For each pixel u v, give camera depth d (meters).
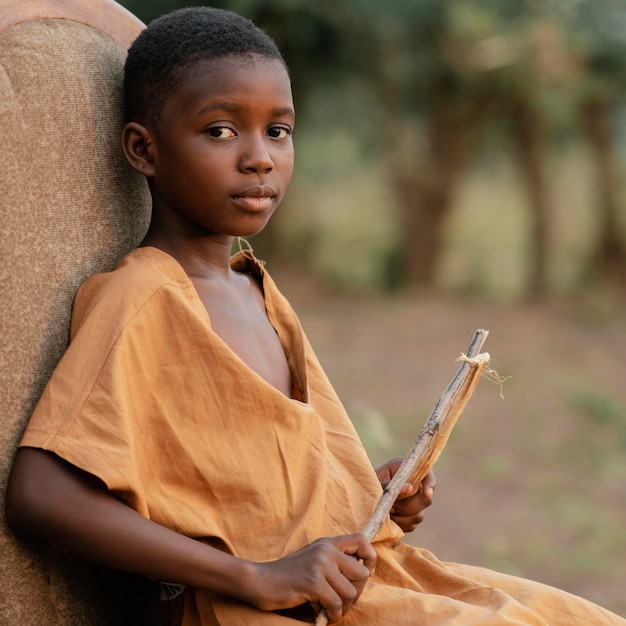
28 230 2.09
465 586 2.25
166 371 2.06
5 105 2.05
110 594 2.26
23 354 2.07
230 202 2.17
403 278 16.77
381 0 12.82
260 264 2.53
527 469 7.71
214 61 2.13
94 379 1.96
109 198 2.30
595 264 16.42
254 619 1.99
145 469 2.03
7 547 2.00
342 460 2.41
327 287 17.16
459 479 7.44
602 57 13.94
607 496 7.20
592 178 17.78
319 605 2.00
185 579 1.94
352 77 14.15
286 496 2.11
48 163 2.14
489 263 19.00
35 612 2.07
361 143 16.98
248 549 2.06
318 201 19.98
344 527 2.20
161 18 2.27
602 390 10.05
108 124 2.30
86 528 1.90
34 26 2.17
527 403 9.52
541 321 14.02
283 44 12.76
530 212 16.30
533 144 15.78
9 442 2.03
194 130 2.14
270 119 2.18
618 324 13.90
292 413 2.14
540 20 13.60
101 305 2.05
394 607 2.07
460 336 13.06
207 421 2.07
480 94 15.02
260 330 2.41
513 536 6.36
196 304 2.17
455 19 13.34
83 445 1.90
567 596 2.34
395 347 12.46
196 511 2.04
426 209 16.45
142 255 2.18
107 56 2.33
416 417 9.09
